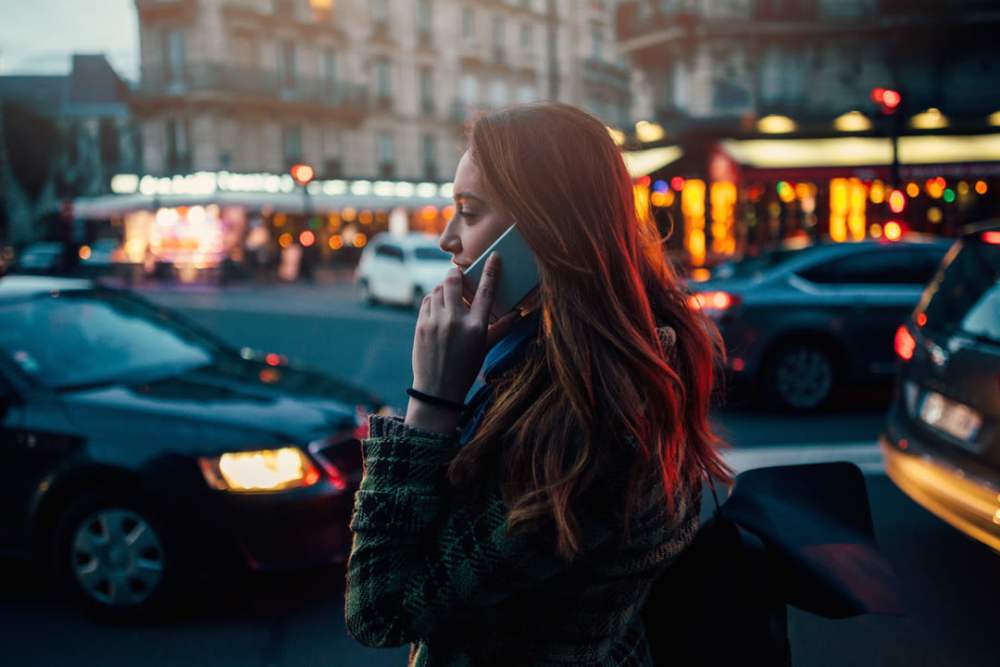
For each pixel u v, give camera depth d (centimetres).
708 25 2655
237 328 1512
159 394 393
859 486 122
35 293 450
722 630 116
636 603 107
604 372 92
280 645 340
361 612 97
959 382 364
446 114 4581
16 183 5244
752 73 2683
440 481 98
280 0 3906
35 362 404
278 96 3931
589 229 97
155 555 357
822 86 2639
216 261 3117
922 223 2130
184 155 3809
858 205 2217
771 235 2311
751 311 741
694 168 2411
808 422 719
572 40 5025
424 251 1939
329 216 3997
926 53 2514
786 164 2245
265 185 3750
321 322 1622
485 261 100
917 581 387
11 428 375
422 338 101
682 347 110
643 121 2625
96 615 364
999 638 335
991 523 332
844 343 750
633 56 2917
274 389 416
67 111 5434
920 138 2248
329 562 362
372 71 4297
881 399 821
